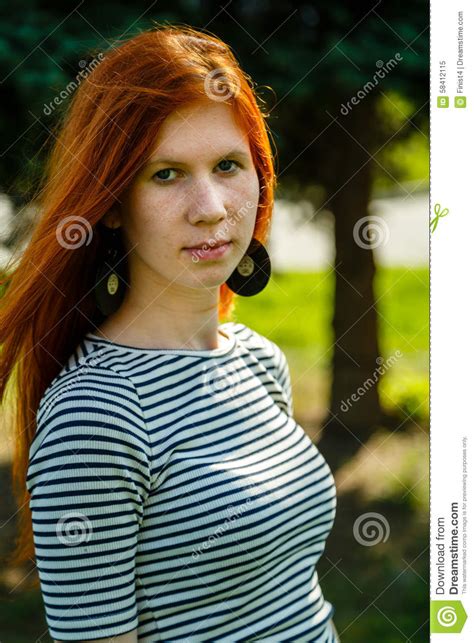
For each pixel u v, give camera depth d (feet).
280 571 4.51
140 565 4.16
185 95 4.08
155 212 4.23
